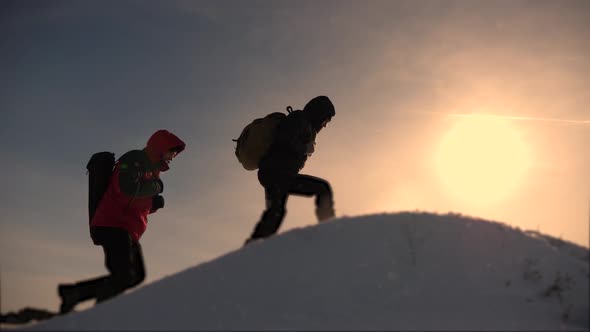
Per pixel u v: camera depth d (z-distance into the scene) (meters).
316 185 7.89
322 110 8.35
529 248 6.15
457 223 6.39
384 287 5.77
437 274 5.85
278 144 8.00
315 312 5.61
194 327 5.53
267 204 7.93
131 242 7.39
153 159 7.71
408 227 6.34
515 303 5.58
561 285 5.75
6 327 5.99
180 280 6.03
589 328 5.43
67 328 5.62
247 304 5.74
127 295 5.97
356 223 6.45
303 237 6.36
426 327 5.31
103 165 7.64
